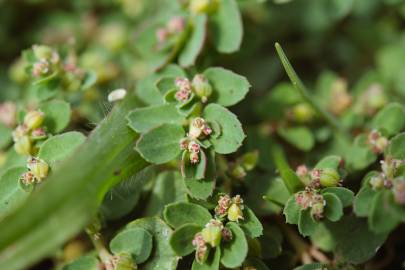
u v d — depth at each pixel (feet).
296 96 0.39
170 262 0.33
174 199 0.35
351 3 0.42
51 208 0.31
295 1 0.44
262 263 0.33
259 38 0.43
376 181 0.32
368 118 0.40
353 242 0.34
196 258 0.32
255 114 0.41
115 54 0.44
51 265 0.38
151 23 0.39
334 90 0.41
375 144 0.35
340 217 0.33
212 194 0.33
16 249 0.31
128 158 0.33
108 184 0.33
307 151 0.39
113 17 0.45
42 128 0.35
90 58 0.42
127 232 0.33
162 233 0.33
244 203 0.35
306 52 0.45
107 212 0.35
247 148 0.38
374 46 0.44
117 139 0.33
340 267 0.34
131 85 0.39
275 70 0.44
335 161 0.34
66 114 0.35
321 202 0.33
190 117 0.34
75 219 0.31
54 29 0.44
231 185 0.35
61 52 0.39
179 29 0.38
